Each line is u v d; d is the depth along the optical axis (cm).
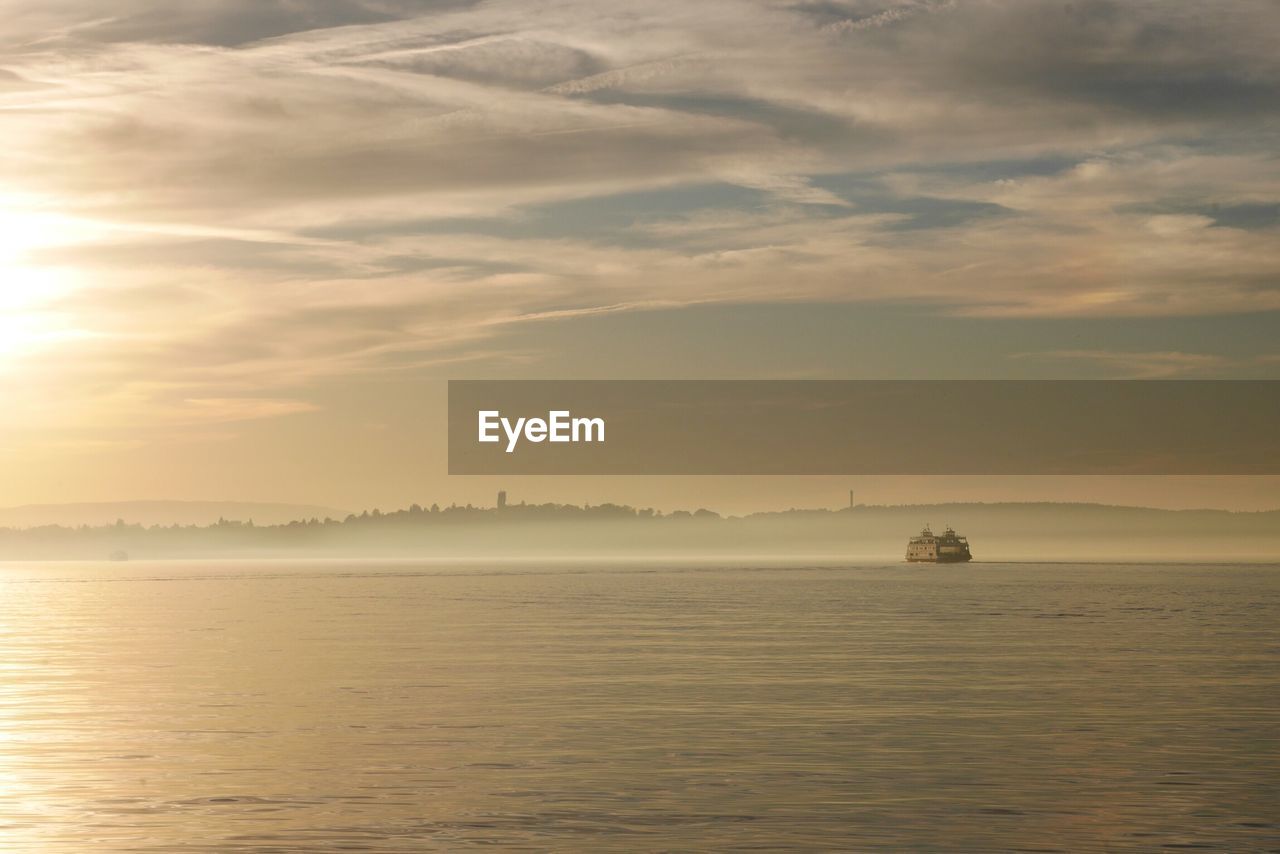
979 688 6881
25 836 3512
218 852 3353
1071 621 13762
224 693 6738
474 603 18900
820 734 5203
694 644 10275
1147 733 5212
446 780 4244
